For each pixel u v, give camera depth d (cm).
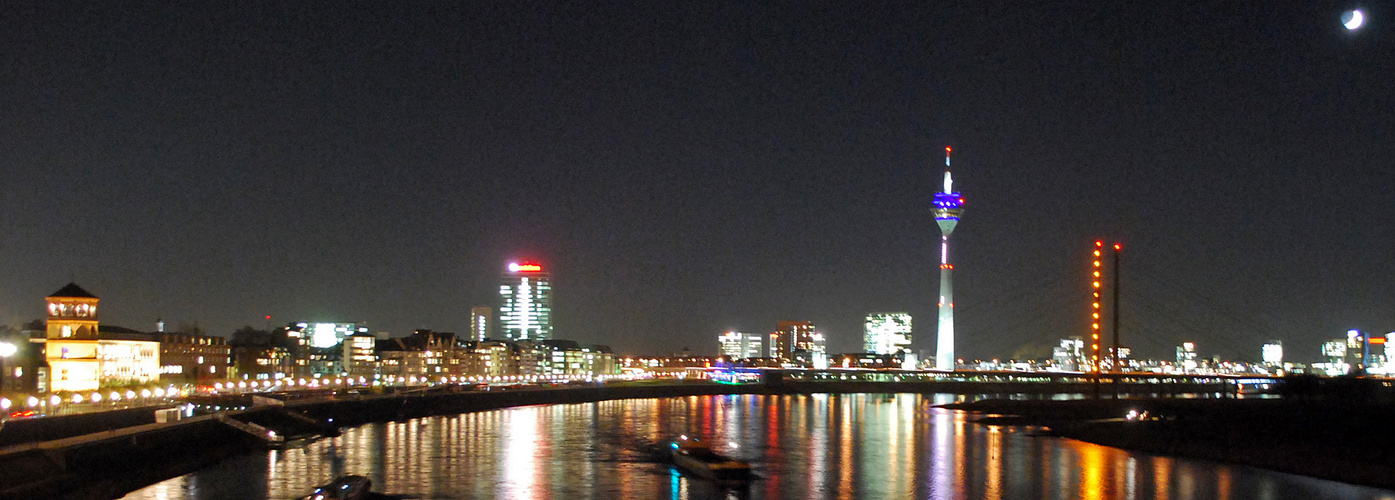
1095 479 16262
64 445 13662
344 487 13388
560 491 14775
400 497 14125
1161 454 19712
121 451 14812
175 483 14700
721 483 15688
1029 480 16138
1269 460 18075
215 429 18462
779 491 14975
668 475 16462
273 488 14288
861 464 18112
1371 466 17238
